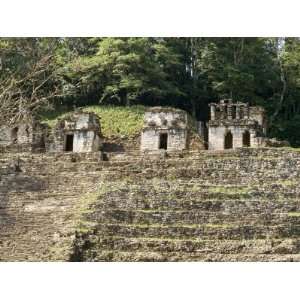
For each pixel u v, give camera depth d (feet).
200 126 232.53
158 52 248.32
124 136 223.30
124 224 142.82
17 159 175.73
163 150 183.21
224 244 136.15
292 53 252.62
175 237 139.64
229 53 256.11
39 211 153.69
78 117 203.72
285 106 255.29
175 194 152.15
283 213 145.07
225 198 151.12
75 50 262.26
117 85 250.16
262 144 197.26
